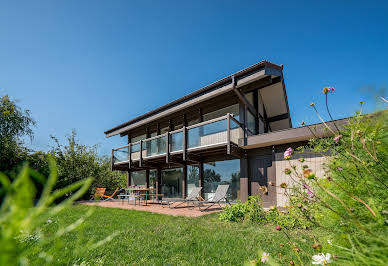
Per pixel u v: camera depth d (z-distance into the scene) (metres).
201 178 9.91
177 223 4.92
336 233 1.01
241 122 8.38
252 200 5.27
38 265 0.33
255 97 9.89
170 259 2.82
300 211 1.41
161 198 11.79
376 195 0.99
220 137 8.14
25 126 12.23
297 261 1.76
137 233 4.04
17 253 0.28
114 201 12.26
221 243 3.36
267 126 11.36
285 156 1.50
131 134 14.52
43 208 0.25
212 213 6.38
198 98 9.12
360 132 1.13
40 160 10.39
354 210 0.98
